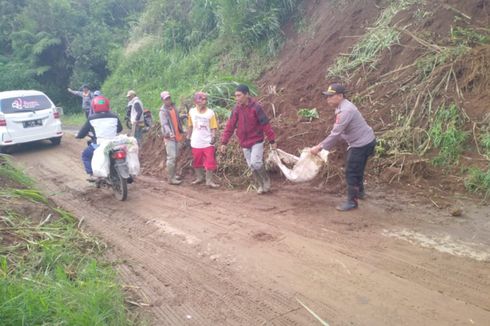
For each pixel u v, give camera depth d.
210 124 7.80
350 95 8.80
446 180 6.48
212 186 7.82
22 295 3.64
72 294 3.94
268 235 5.49
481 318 3.62
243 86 6.80
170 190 7.91
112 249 5.50
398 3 9.62
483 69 7.33
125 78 17.27
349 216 5.87
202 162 7.96
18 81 20.78
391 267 4.50
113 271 4.81
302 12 12.09
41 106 12.21
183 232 5.86
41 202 6.74
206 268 4.82
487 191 5.97
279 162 6.91
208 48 14.49
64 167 10.30
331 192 6.83
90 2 23.05
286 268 4.67
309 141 7.91
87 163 7.88
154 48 17.20
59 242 5.34
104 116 7.78
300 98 9.45
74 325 3.49
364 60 9.14
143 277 4.73
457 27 8.25
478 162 6.50
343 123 5.81
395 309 3.83
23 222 5.70
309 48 10.84
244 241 5.39
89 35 20.83
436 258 4.61
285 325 3.75
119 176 7.34
